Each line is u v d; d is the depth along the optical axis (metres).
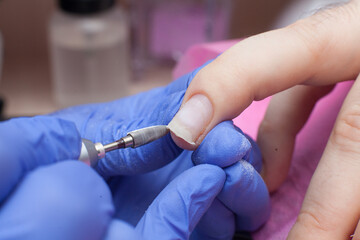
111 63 0.45
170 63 0.51
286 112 0.22
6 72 0.49
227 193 0.19
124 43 0.45
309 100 0.22
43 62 0.50
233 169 0.18
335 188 0.18
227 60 0.18
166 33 0.48
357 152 0.18
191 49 0.29
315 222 0.18
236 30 0.46
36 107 0.44
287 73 0.19
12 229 0.14
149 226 0.18
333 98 0.25
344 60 0.20
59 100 0.45
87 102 0.46
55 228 0.14
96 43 0.43
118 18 0.44
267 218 0.22
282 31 0.19
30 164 0.16
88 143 0.18
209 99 0.18
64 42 0.42
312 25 0.20
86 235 0.15
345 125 0.18
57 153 0.16
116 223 0.16
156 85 0.49
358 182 0.18
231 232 0.21
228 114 0.18
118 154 0.20
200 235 0.21
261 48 0.19
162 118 0.20
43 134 0.16
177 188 0.18
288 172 0.23
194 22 0.46
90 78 0.45
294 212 0.22
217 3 0.46
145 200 0.21
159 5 0.48
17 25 0.48
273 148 0.22
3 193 0.15
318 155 0.24
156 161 0.20
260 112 0.24
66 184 0.15
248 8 0.45
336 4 0.22
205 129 0.18
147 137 0.18
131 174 0.21
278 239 0.21
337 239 0.18
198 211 0.18
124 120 0.22
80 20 0.41
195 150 0.19
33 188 0.15
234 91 0.18
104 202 0.16
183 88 0.21
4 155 0.15
